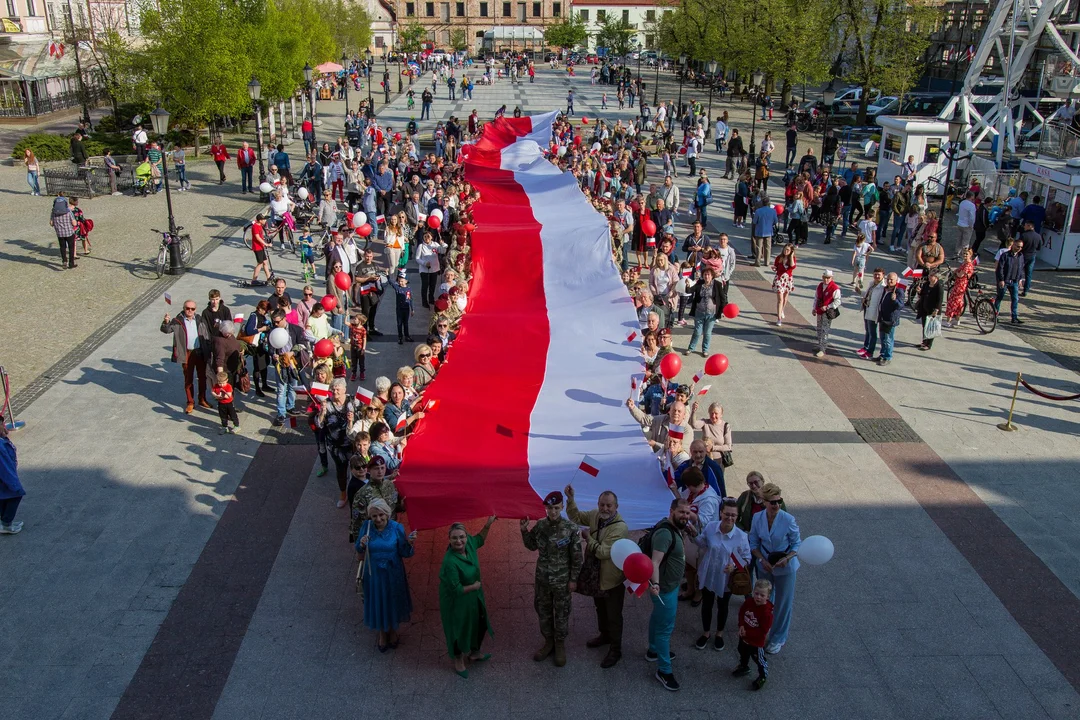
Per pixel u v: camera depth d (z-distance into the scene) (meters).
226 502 12.48
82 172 31.33
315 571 11.01
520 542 11.63
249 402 15.75
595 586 9.13
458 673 9.30
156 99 40.62
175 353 15.02
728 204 31.66
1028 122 39.56
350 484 10.92
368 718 8.73
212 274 22.73
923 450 14.18
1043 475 13.46
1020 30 30.84
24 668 9.31
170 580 10.78
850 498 12.72
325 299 15.64
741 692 9.12
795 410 15.53
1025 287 21.89
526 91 68.75
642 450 10.78
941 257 19.30
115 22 52.78
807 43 47.94
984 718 8.86
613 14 108.94
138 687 9.09
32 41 50.12
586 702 8.96
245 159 32.19
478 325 14.69
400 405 11.88
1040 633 10.09
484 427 11.48
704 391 12.28
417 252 20.50
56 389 15.95
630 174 31.39
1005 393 16.39
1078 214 23.70
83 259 23.72
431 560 11.23
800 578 10.98
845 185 27.00
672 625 9.00
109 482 12.91
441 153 38.47
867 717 8.84
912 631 10.08
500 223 19.42
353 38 76.00
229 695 9.01
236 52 38.28
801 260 24.86
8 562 11.05
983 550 11.59
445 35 110.38
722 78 69.44
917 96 48.84
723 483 10.58
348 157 31.69
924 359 17.94
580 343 14.14
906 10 44.16
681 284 18.92
